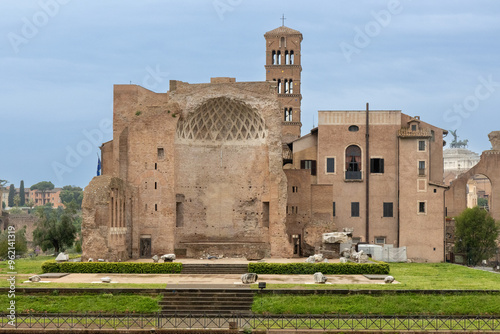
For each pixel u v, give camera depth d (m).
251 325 50.09
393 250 89.44
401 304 54.47
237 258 79.69
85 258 72.44
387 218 91.56
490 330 49.34
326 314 53.19
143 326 49.81
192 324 50.25
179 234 83.88
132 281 61.41
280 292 55.75
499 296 55.88
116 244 75.38
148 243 83.06
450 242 103.50
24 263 77.88
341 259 70.75
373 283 60.38
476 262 96.94
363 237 91.69
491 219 97.69
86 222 72.81
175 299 55.12
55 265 67.50
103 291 55.94
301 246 86.75
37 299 55.22
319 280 59.97
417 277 66.50
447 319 52.50
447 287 58.25
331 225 86.69
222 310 53.50
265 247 81.56
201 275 66.25
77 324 50.59
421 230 90.75
